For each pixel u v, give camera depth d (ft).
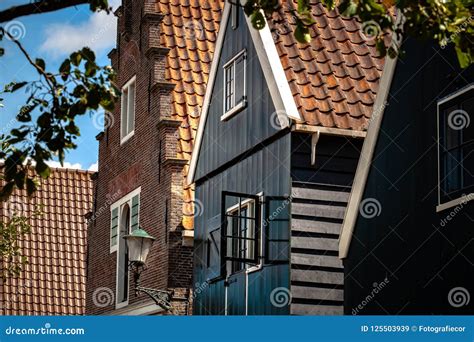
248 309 62.34
